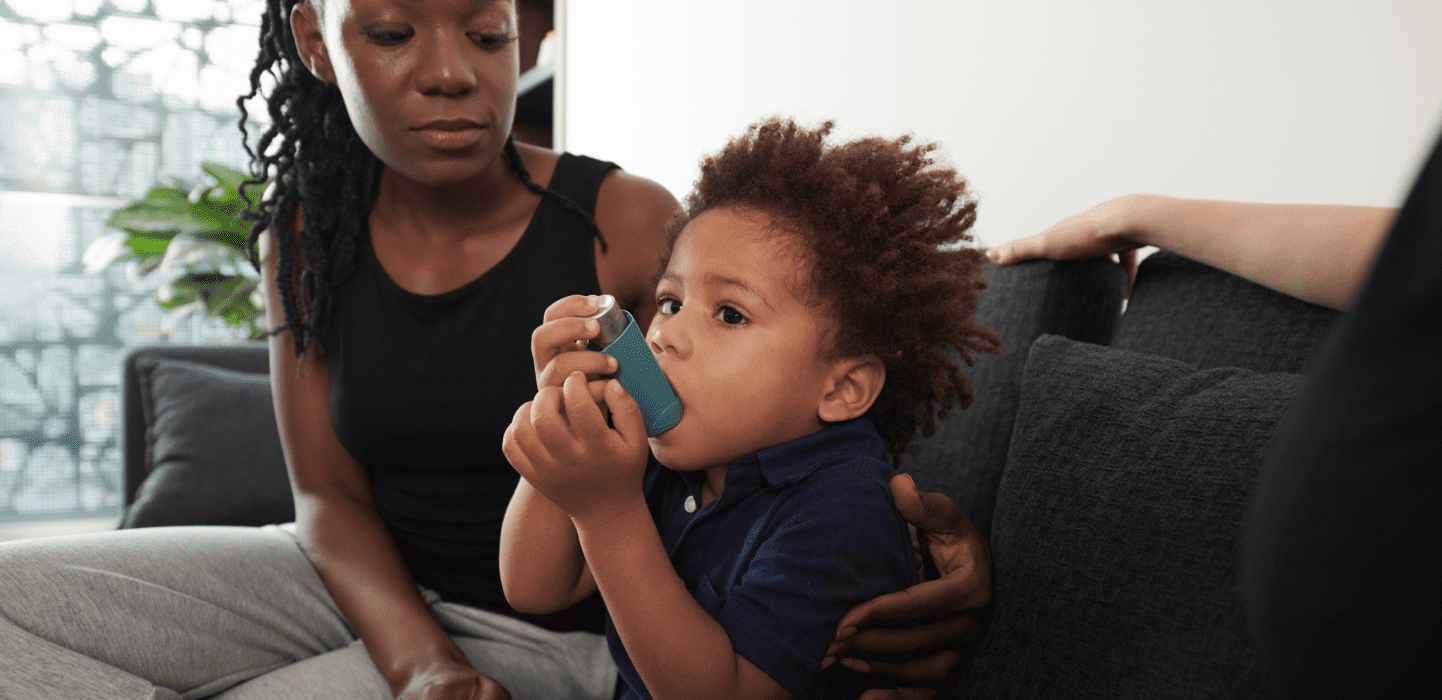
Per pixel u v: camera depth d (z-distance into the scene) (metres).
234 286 2.76
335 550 0.99
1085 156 1.28
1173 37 1.15
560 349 0.62
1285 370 0.73
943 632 0.69
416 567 1.07
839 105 1.75
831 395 0.69
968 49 1.46
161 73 3.61
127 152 3.58
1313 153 1.01
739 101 2.04
